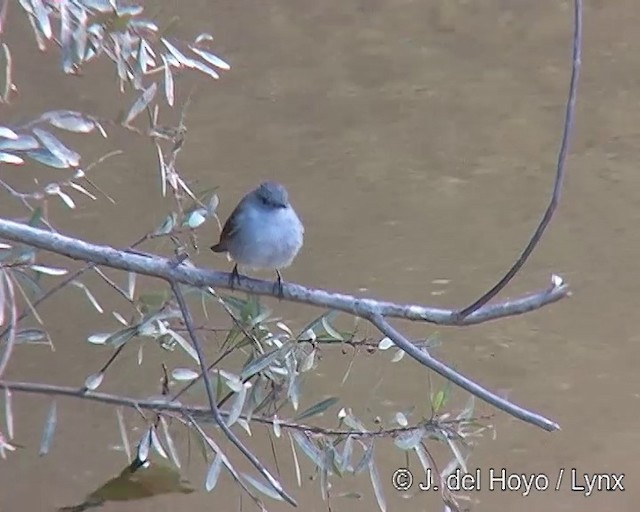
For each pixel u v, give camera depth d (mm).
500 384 11719
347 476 10977
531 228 13234
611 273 12797
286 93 14680
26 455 10984
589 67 15344
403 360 11617
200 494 10602
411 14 15945
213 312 10852
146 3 15242
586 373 11953
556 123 14562
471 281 12555
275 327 9797
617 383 11859
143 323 7152
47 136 6586
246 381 7359
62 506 10539
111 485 10500
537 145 14266
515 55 15477
